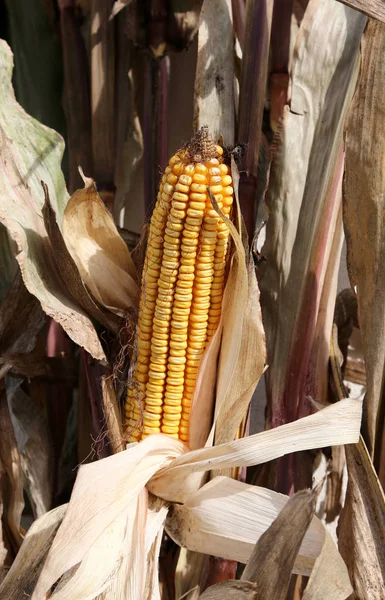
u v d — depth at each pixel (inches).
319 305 76.8
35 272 63.1
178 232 56.7
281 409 77.6
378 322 65.9
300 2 84.8
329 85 70.5
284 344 76.6
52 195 73.4
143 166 91.9
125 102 97.7
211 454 60.1
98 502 55.7
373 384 67.1
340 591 53.4
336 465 91.5
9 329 81.7
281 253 75.1
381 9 57.7
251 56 68.0
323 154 71.6
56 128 101.6
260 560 53.8
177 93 96.2
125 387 68.4
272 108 79.6
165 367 62.2
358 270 66.7
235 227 58.8
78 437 85.8
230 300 61.7
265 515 61.9
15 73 100.2
